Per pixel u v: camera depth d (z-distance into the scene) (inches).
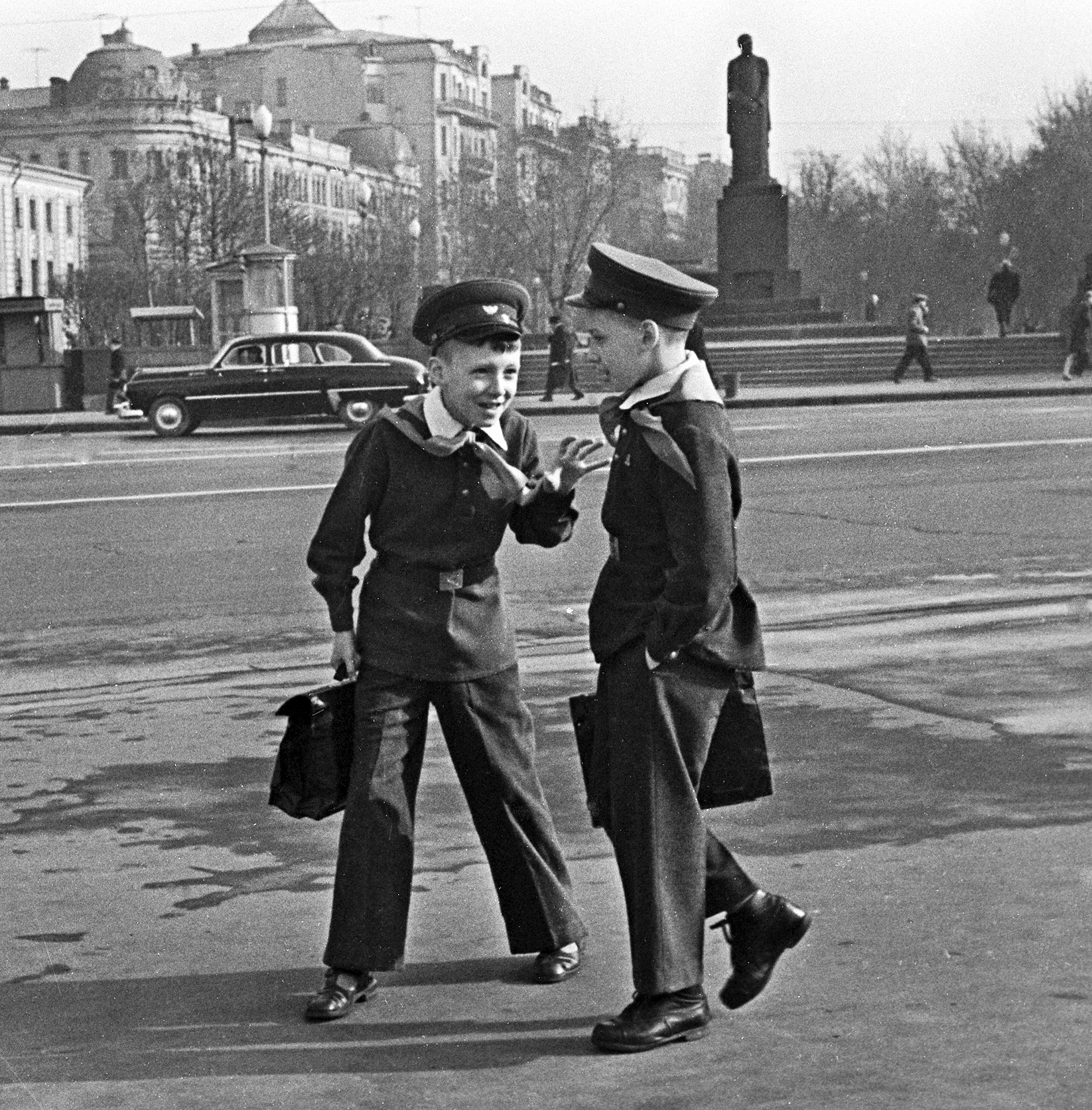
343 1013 223.1
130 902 272.8
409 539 232.7
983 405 1637.6
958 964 230.8
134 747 378.0
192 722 402.3
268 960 245.9
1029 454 1040.2
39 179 4943.4
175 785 344.2
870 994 221.9
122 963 246.5
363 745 230.8
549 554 672.4
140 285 3907.5
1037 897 257.3
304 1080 203.0
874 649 461.1
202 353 2212.1
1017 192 4340.6
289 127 6166.3
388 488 232.7
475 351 230.5
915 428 1290.6
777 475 959.0
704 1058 204.8
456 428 233.0
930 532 711.7
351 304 3693.4
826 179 5477.4
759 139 2566.4
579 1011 222.8
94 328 3873.0
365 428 235.8
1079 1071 195.3
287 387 1598.2
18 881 285.3
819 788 323.9
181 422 1589.6
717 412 207.6
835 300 5324.8
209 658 489.1
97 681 461.1
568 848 294.2
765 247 2573.8
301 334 1615.4
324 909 267.7
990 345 2288.4
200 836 307.9
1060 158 4232.3
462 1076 202.5
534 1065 205.2
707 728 211.3
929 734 363.9
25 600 603.8
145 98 5561.0
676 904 208.2
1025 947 236.2
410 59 7012.8
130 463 1211.2
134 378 1589.6
